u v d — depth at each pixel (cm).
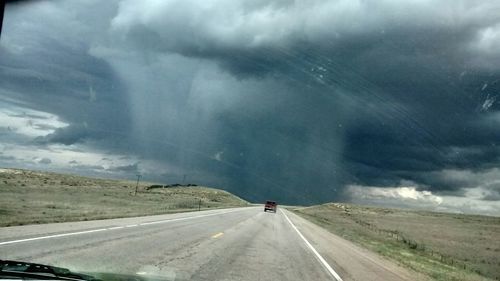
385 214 15788
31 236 1346
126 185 13712
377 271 1499
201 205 7625
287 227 3488
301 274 1216
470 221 13350
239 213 5525
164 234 1878
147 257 1186
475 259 3250
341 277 1244
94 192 7638
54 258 1011
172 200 8256
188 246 1546
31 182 8162
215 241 1823
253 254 1535
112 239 1495
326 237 2922
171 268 1058
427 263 2186
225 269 1147
